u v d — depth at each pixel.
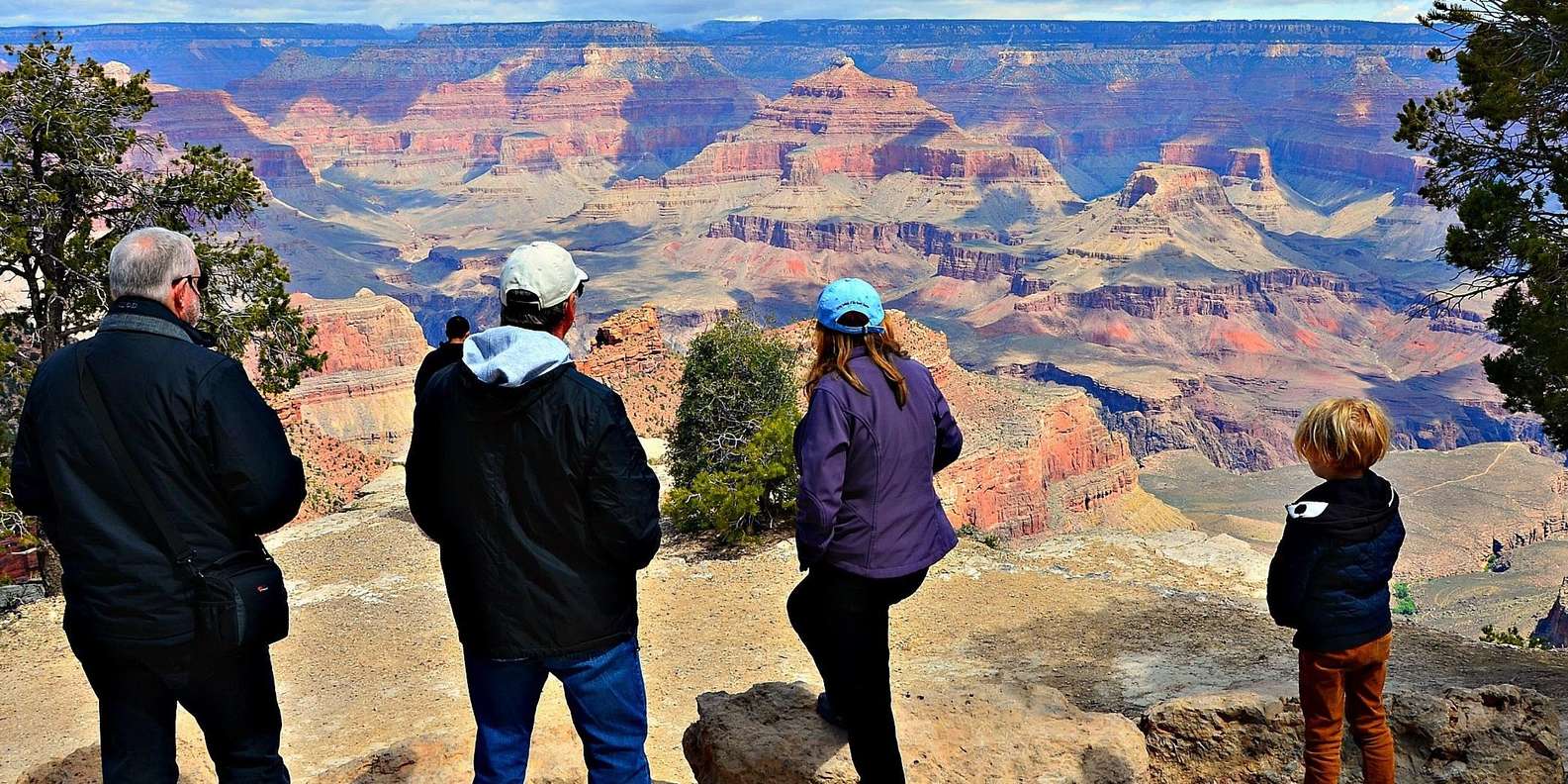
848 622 6.57
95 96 30.02
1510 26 19.94
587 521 5.89
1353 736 7.37
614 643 6.20
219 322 30.45
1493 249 20.34
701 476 35.12
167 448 5.78
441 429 5.94
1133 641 24.55
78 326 30.12
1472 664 21.83
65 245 29.08
